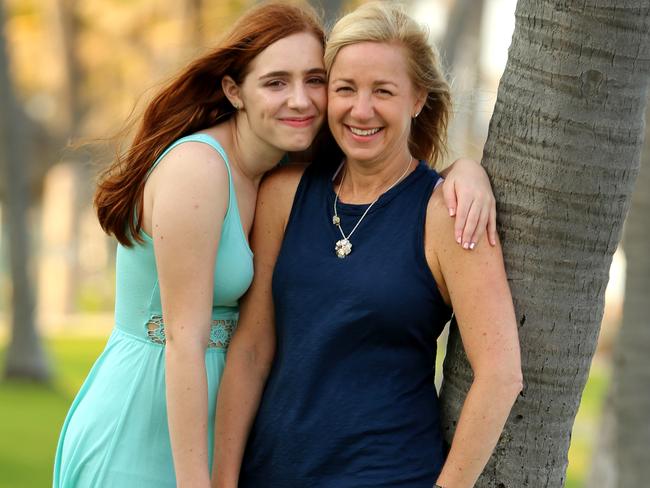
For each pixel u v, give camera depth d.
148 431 4.29
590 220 3.87
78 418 4.44
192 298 3.96
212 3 20.45
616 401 7.63
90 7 29.28
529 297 3.93
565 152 3.82
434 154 4.36
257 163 4.23
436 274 3.86
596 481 8.96
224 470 4.13
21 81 30.97
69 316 34.59
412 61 3.93
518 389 3.76
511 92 3.93
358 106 3.89
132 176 4.12
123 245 4.25
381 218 3.95
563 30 3.77
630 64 3.77
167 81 4.21
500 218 3.95
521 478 4.09
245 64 4.10
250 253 4.17
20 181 19.55
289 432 3.98
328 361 3.93
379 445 3.88
